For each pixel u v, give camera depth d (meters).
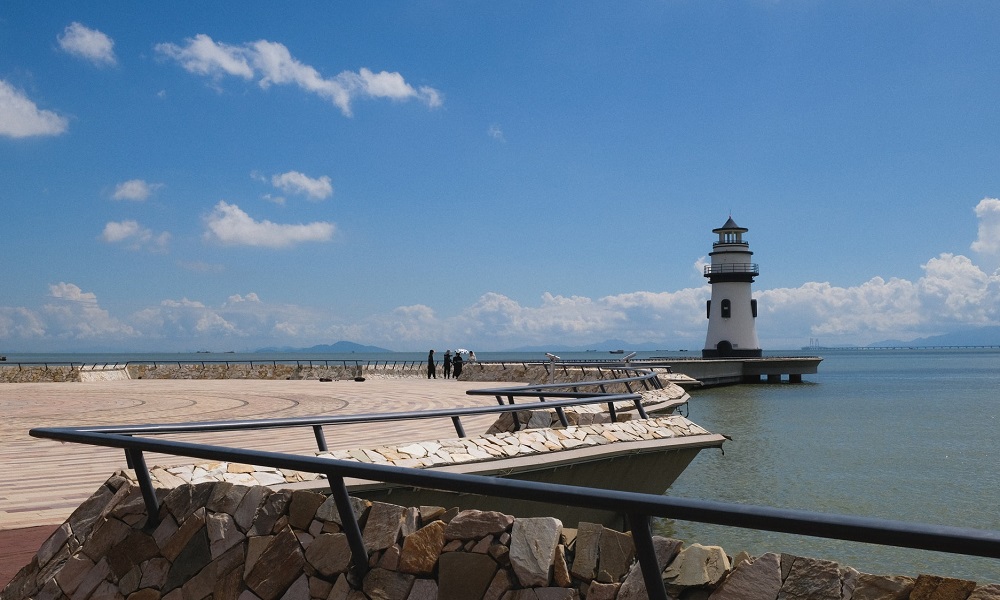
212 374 43.78
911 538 2.20
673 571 3.29
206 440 12.79
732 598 3.10
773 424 27.66
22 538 6.66
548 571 3.57
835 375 88.12
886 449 20.34
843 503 13.25
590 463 9.83
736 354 61.91
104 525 5.45
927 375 87.38
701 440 11.72
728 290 61.97
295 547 4.52
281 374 43.34
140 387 32.84
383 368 45.06
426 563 3.97
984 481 15.41
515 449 9.21
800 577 3.01
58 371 39.84
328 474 4.00
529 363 38.31
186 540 5.01
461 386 32.75
